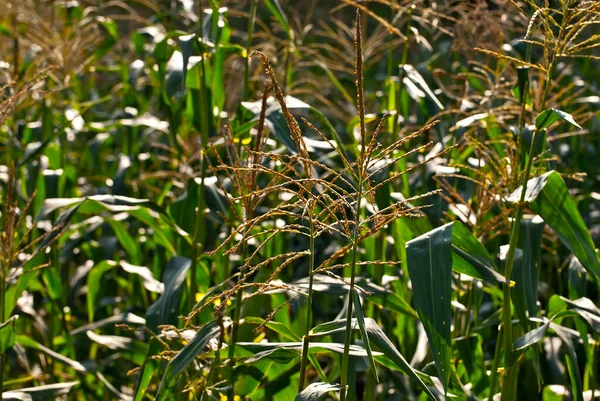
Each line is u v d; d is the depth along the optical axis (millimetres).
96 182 6895
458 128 3803
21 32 5977
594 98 4828
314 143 3338
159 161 5848
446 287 2322
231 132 2992
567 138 6062
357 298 2342
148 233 5598
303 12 8562
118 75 8625
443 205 3979
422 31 5578
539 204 2742
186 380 3361
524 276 2961
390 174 3656
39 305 5527
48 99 5523
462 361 3598
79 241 4562
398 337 3943
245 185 2842
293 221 4066
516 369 3150
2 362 3143
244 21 7926
